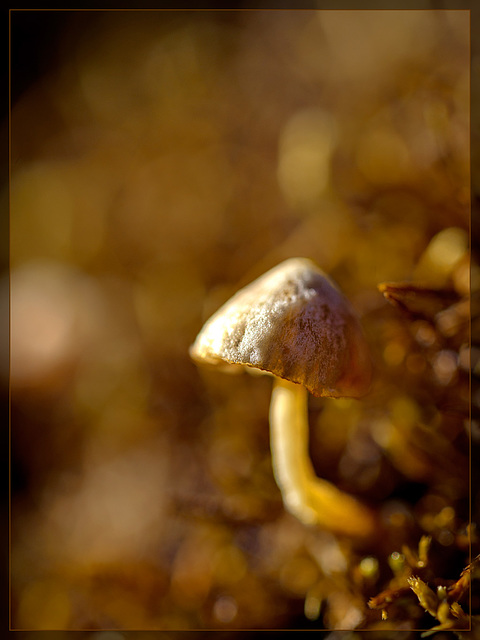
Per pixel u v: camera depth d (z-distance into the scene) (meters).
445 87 0.08
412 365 0.07
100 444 0.09
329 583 0.07
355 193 0.09
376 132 0.09
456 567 0.06
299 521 0.07
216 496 0.08
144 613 0.07
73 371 0.10
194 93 0.12
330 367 0.06
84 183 0.12
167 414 0.09
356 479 0.07
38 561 0.08
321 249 0.09
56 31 0.12
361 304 0.08
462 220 0.07
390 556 0.06
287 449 0.06
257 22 0.12
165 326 0.09
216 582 0.07
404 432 0.07
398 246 0.08
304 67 0.11
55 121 0.12
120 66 0.12
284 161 0.10
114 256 0.11
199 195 0.11
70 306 0.10
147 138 0.12
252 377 0.08
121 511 0.08
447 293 0.07
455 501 0.07
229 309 0.06
